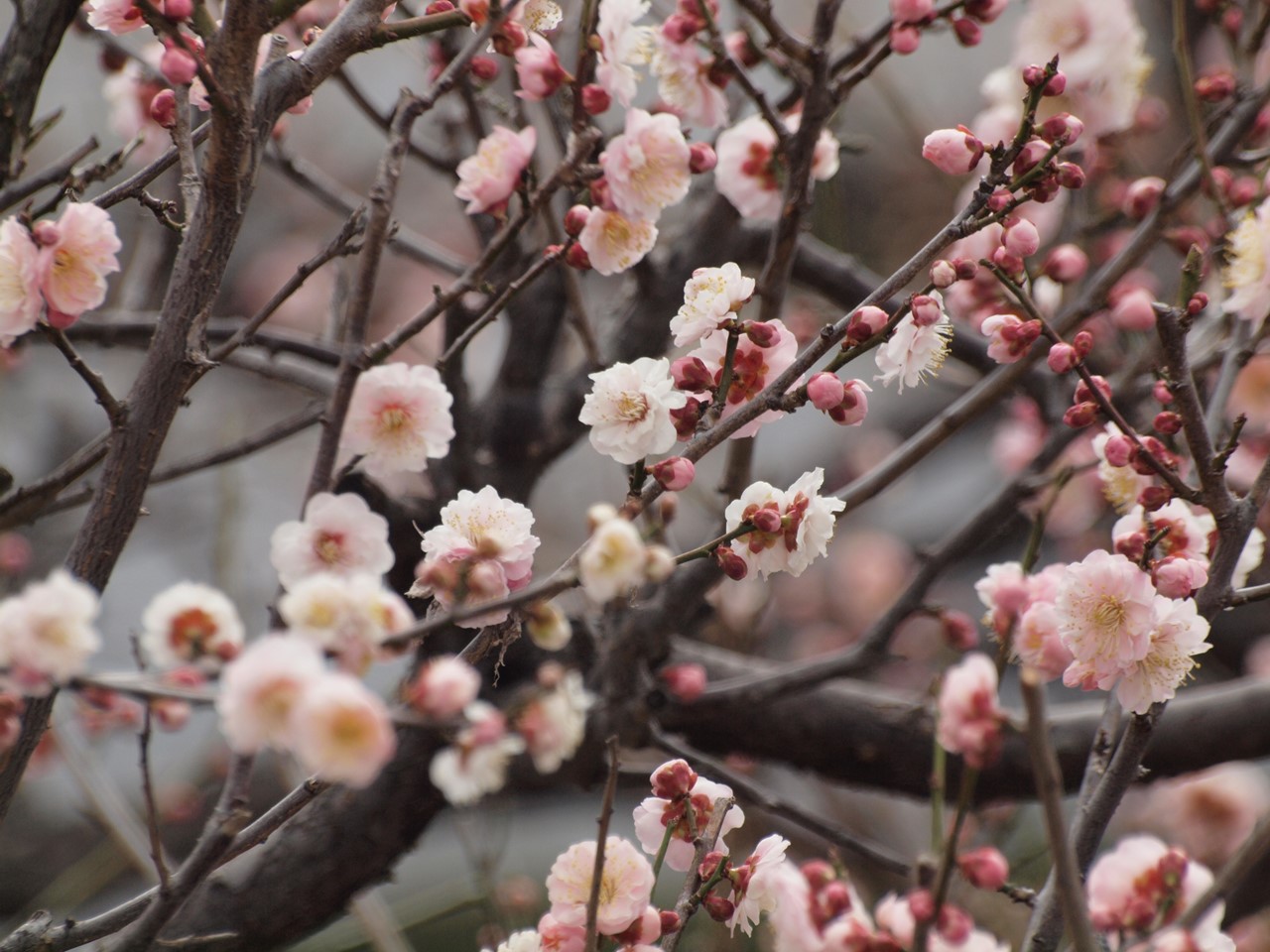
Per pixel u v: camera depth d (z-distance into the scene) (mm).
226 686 1444
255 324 1582
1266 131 1796
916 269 1568
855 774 1838
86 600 1462
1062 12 1765
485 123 1854
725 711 1813
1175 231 1762
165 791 2309
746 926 1557
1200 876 1606
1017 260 1581
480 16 1590
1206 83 1766
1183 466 1650
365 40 1586
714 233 1842
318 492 1518
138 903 1553
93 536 1554
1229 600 1580
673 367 1581
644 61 1648
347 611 1464
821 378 1552
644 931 1550
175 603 1476
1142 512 1600
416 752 1757
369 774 1438
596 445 1548
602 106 1594
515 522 1548
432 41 1804
